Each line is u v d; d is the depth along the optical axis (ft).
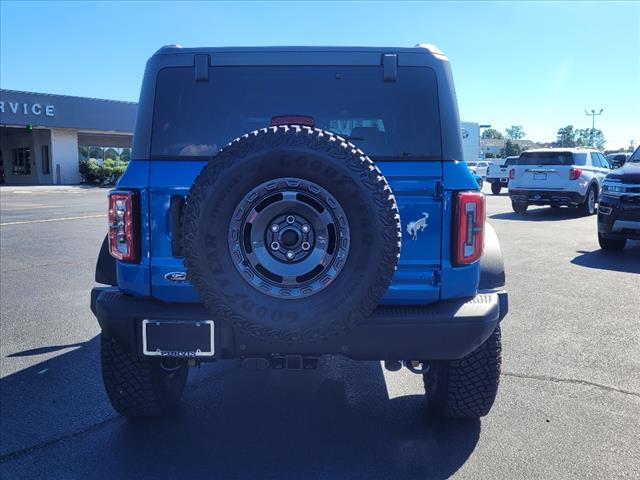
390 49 11.03
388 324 9.83
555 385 14.58
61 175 128.57
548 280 26.35
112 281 11.59
